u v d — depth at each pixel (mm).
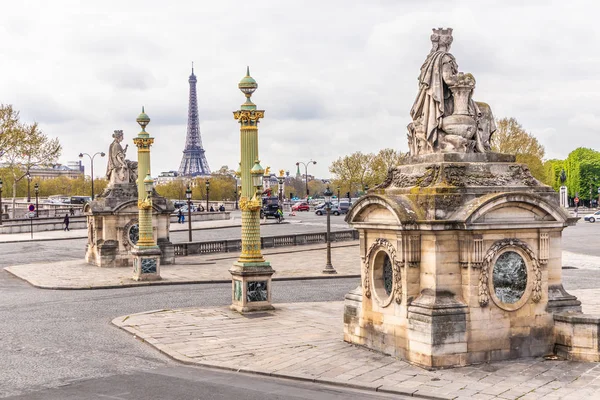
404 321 23141
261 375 22203
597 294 37781
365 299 25312
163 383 21359
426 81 24828
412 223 22562
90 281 46750
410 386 20000
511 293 22969
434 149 24625
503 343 22797
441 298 22297
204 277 48688
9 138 112812
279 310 34375
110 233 56188
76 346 26875
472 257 22266
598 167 183250
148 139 48469
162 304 37438
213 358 24359
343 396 19422
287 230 93562
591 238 81188
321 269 54000
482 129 25391
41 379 22047
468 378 20734
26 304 37500
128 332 29406
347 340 26406
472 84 24641
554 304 23719
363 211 25109
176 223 109312
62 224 99875
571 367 21922
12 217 123625
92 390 20703
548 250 23547
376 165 168500
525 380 20438
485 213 22219
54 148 119750
